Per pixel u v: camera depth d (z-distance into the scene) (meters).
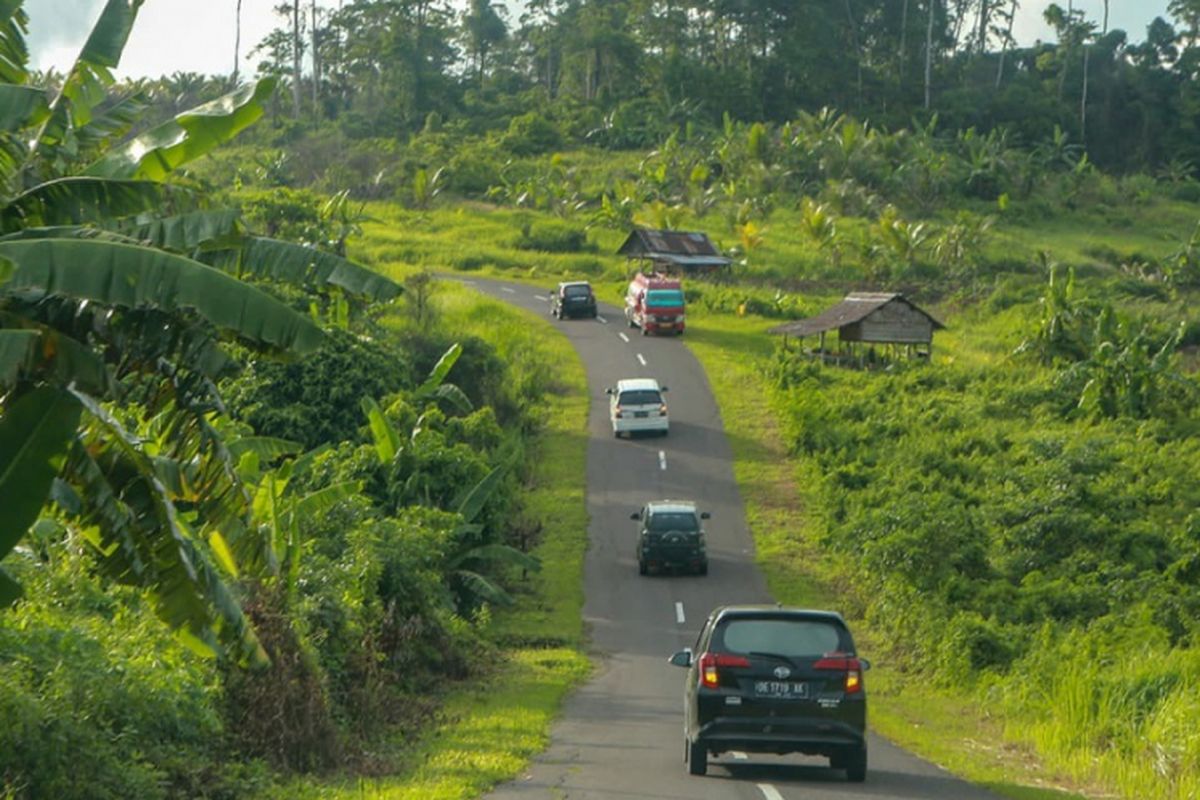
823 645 27.16
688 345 125.62
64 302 19.17
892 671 54.16
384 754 30.80
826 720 26.75
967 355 124.38
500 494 68.25
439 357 96.31
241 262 20.56
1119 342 108.56
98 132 23.20
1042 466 80.19
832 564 72.44
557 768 28.09
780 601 66.62
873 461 87.50
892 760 31.45
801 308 141.50
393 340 88.06
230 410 72.44
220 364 19.88
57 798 20.12
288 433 71.69
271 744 27.00
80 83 23.03
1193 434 93.81
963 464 84.50
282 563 35.62
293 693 27.80
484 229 188.62
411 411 71.56
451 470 62.62
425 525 56.03
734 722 26.77
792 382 107.56
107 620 29.27
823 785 26.48
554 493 85.44
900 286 162.75
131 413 26.45
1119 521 71.06
